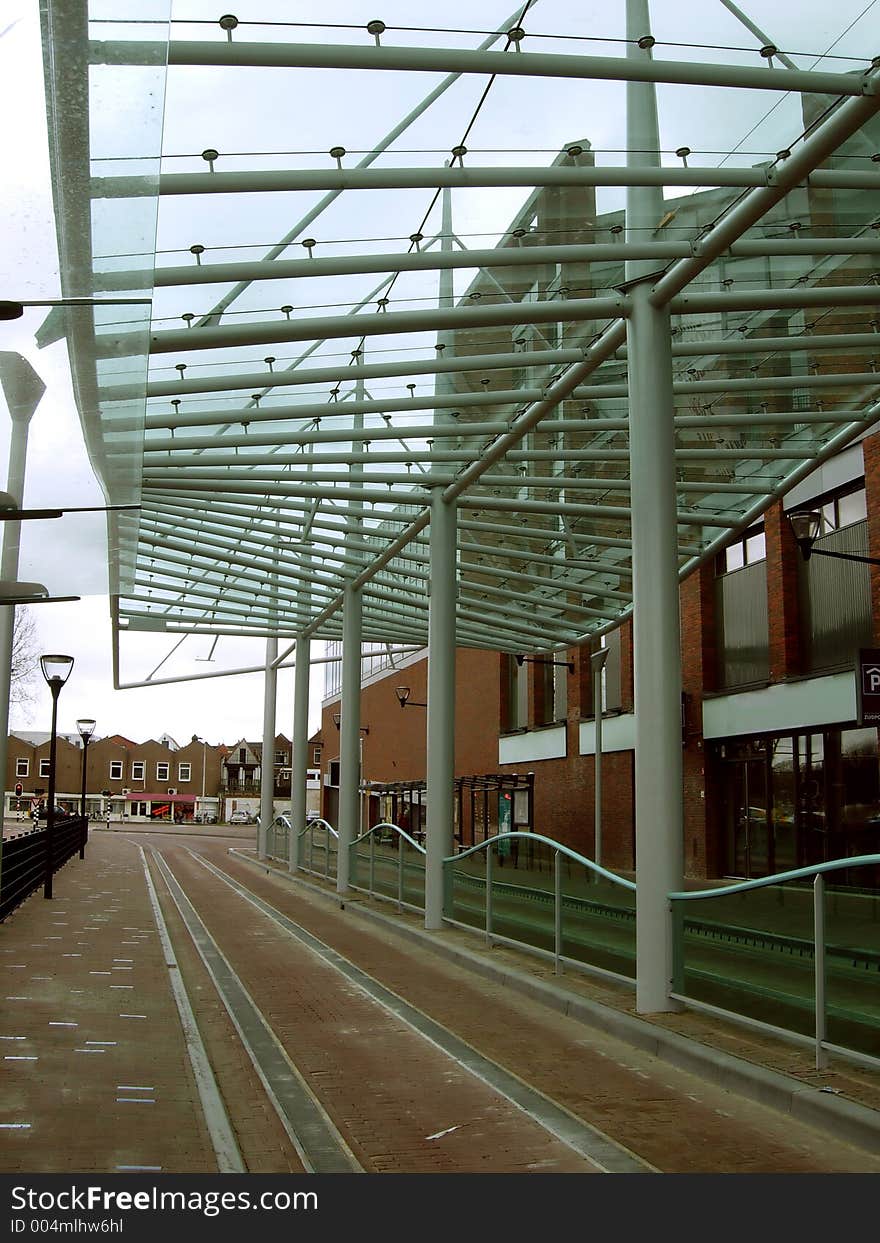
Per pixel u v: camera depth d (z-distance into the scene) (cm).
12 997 892
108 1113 574
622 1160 511
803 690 1884
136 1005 880
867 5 645
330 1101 616
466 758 3541
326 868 2184
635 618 883
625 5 671
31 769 10244
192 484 1312
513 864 1145
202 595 2097
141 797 10344
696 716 2208
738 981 729
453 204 810
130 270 429
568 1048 751
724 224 823
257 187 721
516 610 2041
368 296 930
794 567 1966
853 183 772
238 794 10694
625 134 758
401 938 1368
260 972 1087
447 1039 780
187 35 632
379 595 1972
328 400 1166
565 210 843
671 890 836
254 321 917
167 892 2047
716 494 1605
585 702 2745
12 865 1611
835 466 1830
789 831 1947
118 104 396
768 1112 589
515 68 655
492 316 892
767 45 682
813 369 1195
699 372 1188
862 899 596
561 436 1365
